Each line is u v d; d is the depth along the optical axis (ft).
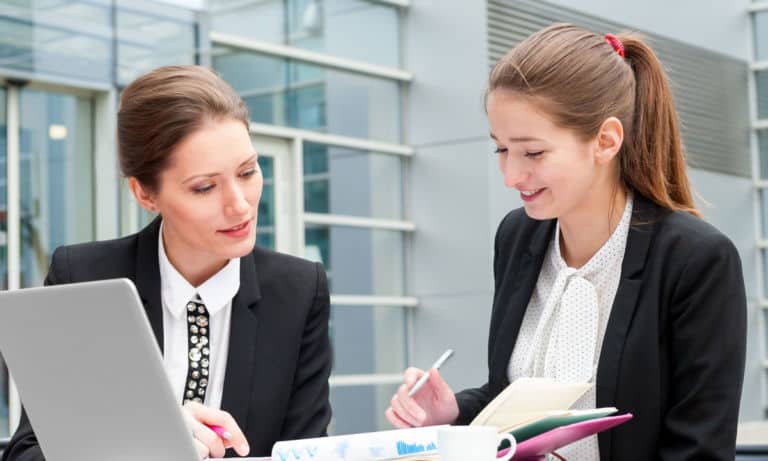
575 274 5.66
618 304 5.42
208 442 4.67
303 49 26.84
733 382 5.16
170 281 6.04
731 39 34.76
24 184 20.31
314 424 6.20
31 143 20.42
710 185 33.40
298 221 26.17
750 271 34.45
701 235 5.30
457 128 28.04
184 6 22.40
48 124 20.66
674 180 5.66
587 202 5.57
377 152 28.27
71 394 4.50
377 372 27.68
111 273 6.16
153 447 4.41
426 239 28.53
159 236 6.19
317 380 6.33
